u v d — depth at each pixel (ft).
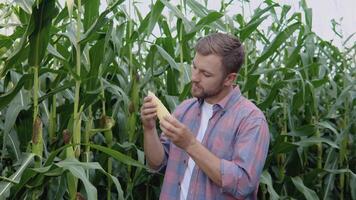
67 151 8.79
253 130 8.18
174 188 8.77
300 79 13.25
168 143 9.55
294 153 14.65
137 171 11.29
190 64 12.76
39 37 8.27
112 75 11.94
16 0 8.59
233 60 8.04
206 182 8.38
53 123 10.09
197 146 7.81
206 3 14.98
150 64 12.09
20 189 8.70
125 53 11.98
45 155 9.87
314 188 15.24
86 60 10.10
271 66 17.35
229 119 8.41
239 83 14.03
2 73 8.54
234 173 7.80
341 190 15.57
